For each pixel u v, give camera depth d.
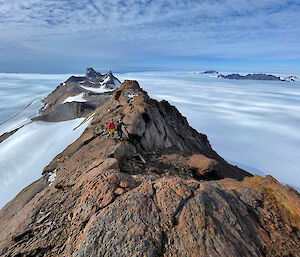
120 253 4.18
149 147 12.65
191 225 4.75
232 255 4.21
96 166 8.16
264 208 6.26
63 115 63.06
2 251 5.33
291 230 5.39
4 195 20.80
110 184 6.11
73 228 5.30
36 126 51.84
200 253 4.19
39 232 5.62
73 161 11.33
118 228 4.67
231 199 6.32
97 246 4.37
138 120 13.30
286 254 4.65
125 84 22.47
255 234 5.09
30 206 7.37
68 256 4.43
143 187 5.87
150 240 4.42
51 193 7.97
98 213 5.15
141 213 5.02
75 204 6.23
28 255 4.93
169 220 4.90
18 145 39.03
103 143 12.12
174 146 14.08
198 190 6.05
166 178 6.30
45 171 14.50
